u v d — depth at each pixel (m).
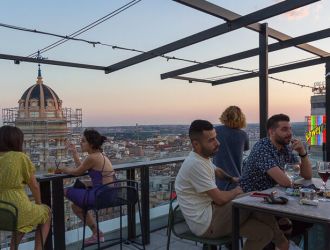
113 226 3.65
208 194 2.10
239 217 1.98
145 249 3.36
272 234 2.17
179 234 2.30
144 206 3.54
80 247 3.28
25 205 2.32
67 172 2.96
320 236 2.69
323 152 4.07
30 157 2.67
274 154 2.46
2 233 2.80
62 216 2.93
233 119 3.05
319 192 2.10
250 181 2.48
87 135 3.14
